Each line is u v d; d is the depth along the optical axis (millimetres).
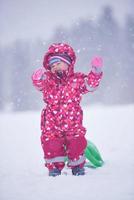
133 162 5801
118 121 13281
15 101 58844
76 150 5348
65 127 5438
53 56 5602
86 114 18719
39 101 57875
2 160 6676
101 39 64812
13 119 18141
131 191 4215
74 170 5320
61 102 5469
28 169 5777
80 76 5586
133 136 8992
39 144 8734
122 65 59906
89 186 4488
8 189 4586
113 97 54469
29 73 62969
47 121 5480
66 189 4426
